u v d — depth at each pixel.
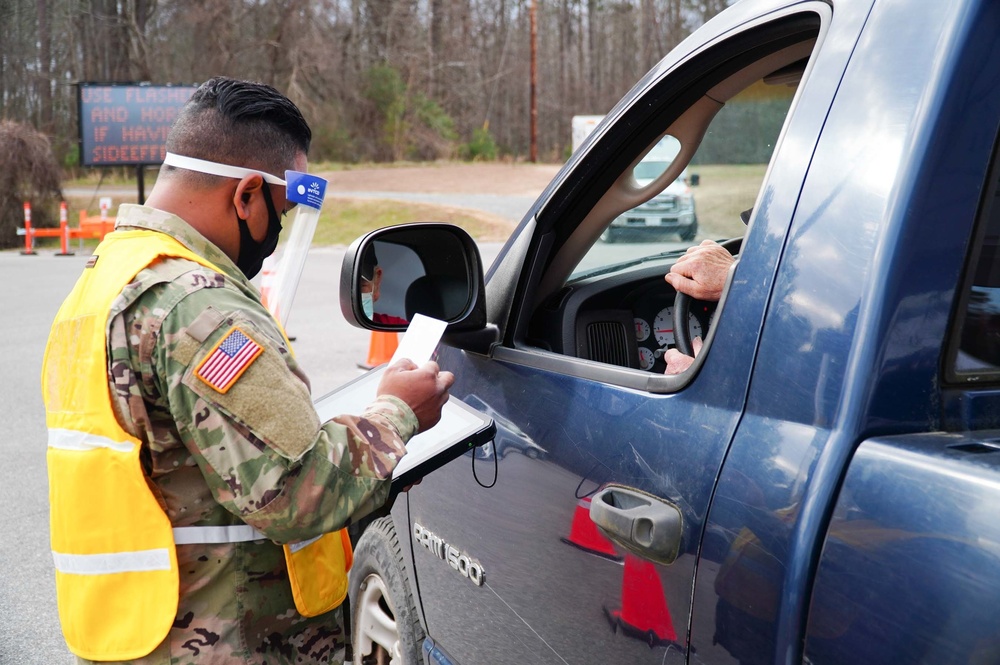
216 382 1.22
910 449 0.99
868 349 1.05
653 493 1.31
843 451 1.04
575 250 2.12
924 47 1.10
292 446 1.24
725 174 2.55
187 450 1.30
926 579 0.91
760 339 1.20
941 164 1.06
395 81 44.16
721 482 1.19
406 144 43.81
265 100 1.37
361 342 8.80
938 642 0.89
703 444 1.24
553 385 1.68
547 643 1.62
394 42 49.81
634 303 2.17
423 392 1.44
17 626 3.39
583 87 59.97
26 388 7.04
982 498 0.90
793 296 1.17
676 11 56.62
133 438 1.26
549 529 1.59
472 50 55.81
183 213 1.36
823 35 1.27
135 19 43.44
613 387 1.51
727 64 1.81
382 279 1.87
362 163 41.03
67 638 1.32
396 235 1.87
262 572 1.37
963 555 0.89
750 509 1.13
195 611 1.33
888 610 0.94
